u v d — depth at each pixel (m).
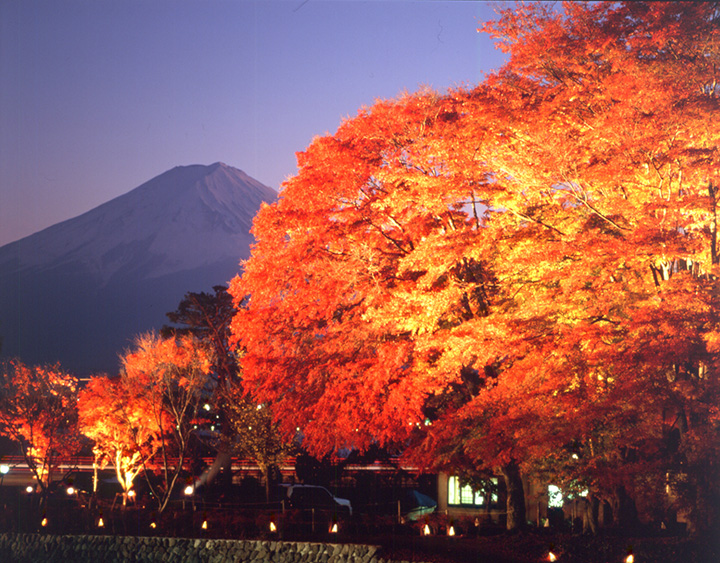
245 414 34.72
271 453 34.16
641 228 17.00
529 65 19.78
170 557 26.48
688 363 18.00
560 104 19.52
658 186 18.52
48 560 28.16
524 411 17.83
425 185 20.69
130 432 35.25
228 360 39.47
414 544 23.12
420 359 21.59
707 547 17.25
